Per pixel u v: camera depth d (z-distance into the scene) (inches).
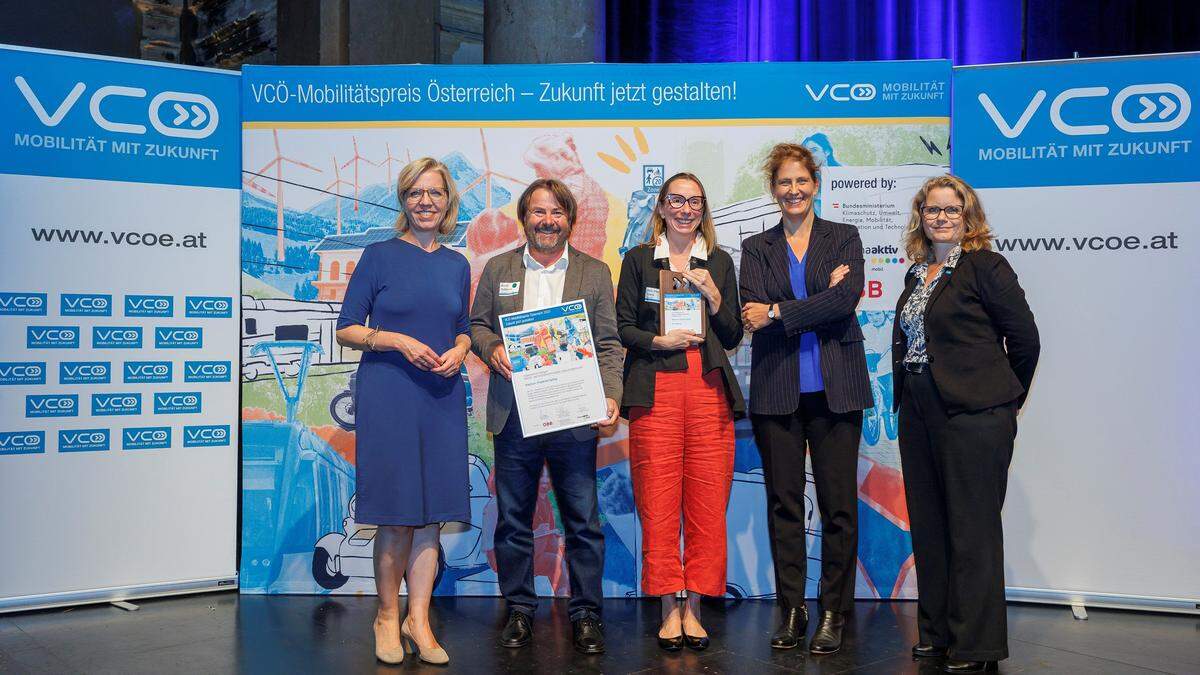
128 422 129.3
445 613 125.5
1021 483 130.0
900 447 108.7
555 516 134.4
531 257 112.1
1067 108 128.0
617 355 110.0
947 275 102.7
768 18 182.4
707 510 110.0
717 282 111.9
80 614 123.8
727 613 125.6
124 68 129.0
